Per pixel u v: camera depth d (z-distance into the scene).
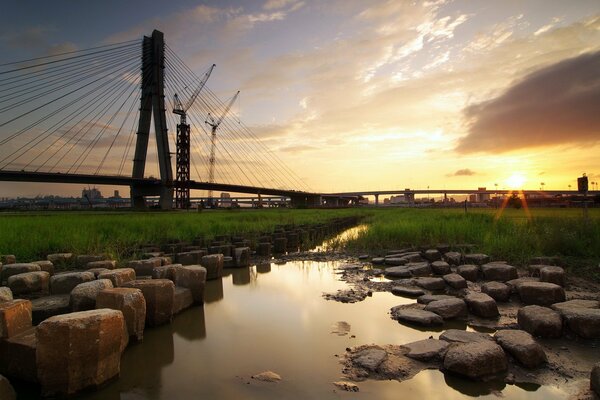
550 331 5.02
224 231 18.14
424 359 4.47
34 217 24.86
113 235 14.09
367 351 4.75
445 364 4.22
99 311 4.25
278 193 87.19
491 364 4.07
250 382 4.14
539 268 8.34
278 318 6.35
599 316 4.94
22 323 4.52
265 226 20.83
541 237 11.54
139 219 22.66
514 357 4.34
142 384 4.15
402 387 3.94
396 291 7.82
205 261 9.40
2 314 4.26
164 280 6.18
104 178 56.38
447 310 6.03
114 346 4.23
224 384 4.12
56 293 6.29
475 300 6.20
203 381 4.20
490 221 17.48
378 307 6.85
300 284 8.88
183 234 16.27
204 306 7.14
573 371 4.18
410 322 5.91
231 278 9.87
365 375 4.20
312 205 108.31
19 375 4.15
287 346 5.12
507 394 3.78
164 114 62.00
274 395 3.85
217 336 5.55
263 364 4.58
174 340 5.41
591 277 8.38
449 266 9.43
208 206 86.44
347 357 4.70
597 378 3.63
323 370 4.38
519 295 6.90
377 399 3.72
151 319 5.89
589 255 10.22
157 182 61.34
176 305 6.59
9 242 11.74
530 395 3.75
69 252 11.34
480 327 5.68
